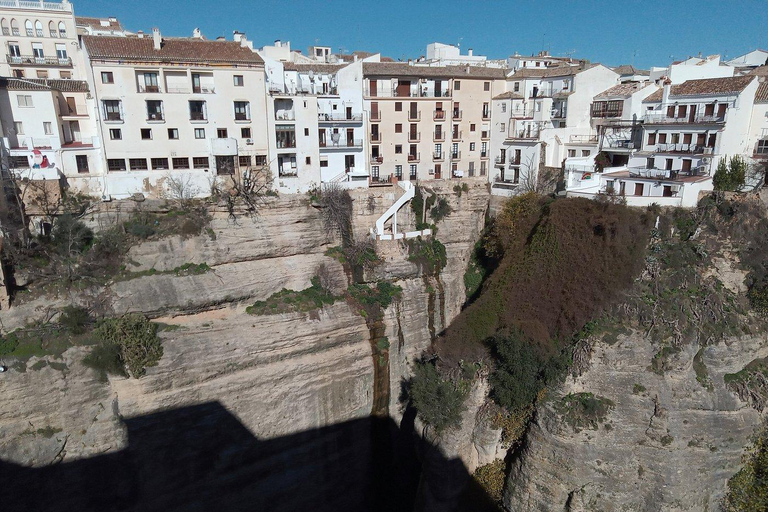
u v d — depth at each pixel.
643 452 33.00
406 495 45.03
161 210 43.03
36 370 34.56
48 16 49.78
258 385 40.28
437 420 37.00
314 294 45.41
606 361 33.69
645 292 35.72
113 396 36.09
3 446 33.44
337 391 43.81
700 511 33.25
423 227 52.66
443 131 57.47
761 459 33.94
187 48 44.72
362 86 53.00
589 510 33.16
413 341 49.78
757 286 36.16
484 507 36.91
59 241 39.53
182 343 38.72
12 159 39.47
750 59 67.25
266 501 41.59
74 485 35.34
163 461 37.53
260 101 46.94
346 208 49.12
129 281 39.47
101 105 41.75
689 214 39.56
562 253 38.03
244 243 44.56
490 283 41.31
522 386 35.19
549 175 52.00
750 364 34.94
